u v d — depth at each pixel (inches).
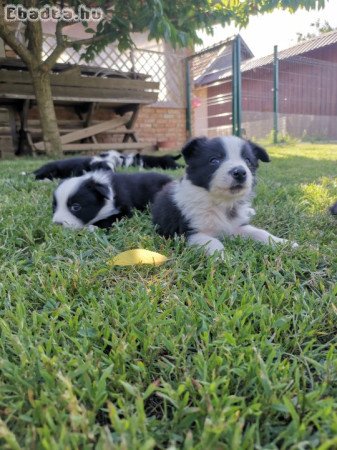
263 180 33.3
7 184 32.1
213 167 18.7
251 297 11.3
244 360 8.5
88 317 10.8
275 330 9.9
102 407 7.5
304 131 123.6
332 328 10.3
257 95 122.0
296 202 24.4
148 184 25.6
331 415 6.9
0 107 68.7
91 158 44.1
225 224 19.0
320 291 12.6
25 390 7.7
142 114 87.6
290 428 6.7
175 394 7.4
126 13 58.7
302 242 17.1
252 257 14.7
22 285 12.6
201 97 149.6
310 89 126.2
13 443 6.2
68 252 15.7
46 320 10.3
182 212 18.9
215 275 13.5
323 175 38.3
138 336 9.6
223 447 6.2
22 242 17.0
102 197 22.5
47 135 62.1
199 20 62.3
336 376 8.1
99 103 73.8
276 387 7.5
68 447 6.0
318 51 153.5
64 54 78.0
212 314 10.6
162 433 6.8
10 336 9.2
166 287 12.6
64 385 7.4
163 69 89.6
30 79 63.6
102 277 13.6
